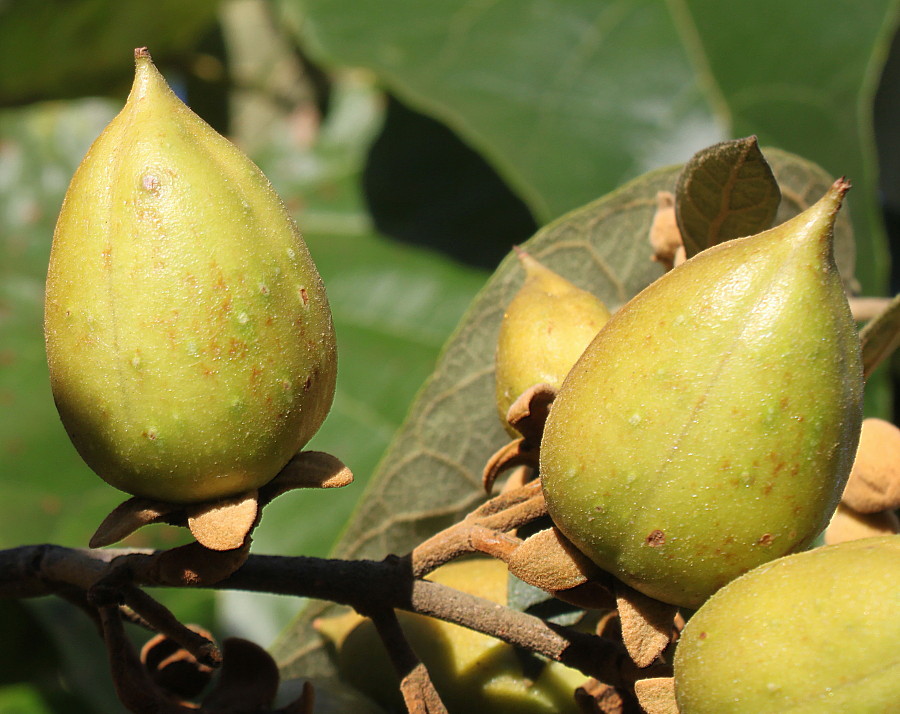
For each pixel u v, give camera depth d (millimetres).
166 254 186
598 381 187
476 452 244
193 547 191
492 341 245
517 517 202
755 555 185
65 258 189
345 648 231
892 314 211
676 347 184
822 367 182
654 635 190
